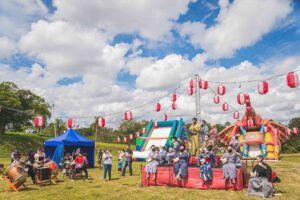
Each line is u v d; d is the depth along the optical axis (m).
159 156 14.55
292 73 12.45
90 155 24.97
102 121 18.88
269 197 10.85
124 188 13.38
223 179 12.46
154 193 12.02
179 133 28.39
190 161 14.92
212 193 11.69
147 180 14.14
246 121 26.70
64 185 14.58
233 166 12.23
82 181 15.91
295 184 13.72
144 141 30.12
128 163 18.20
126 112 19.95
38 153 15.42
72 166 16.88
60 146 22.45
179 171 13.21
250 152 27.00
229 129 29.11
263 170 11.47
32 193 12.52
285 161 25.91
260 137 26.27
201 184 12.81
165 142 28.48
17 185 13.38
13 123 61.53
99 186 14.07
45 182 15.53
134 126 73.00
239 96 16.14
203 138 16.14
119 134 73.38
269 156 26.14
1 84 62.97
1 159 38.53
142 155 28.45
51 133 75.94
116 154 49.94
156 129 31.00
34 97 68.75
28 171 14.88
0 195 12.17
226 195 11.26
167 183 13.66
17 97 62.31
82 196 11.70
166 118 26.06
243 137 27.44
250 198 10.69
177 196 11.30
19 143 51.56
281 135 28.14
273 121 27.53
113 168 22.92
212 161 13.80
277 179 14.60
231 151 12.70
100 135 74.56
